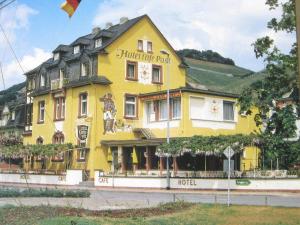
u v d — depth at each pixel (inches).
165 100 1873.8
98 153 1878.7
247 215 722.8
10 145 2314.2
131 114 1989.4
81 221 629.6
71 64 2073.1
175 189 1503.4
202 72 3681.1
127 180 1617.9
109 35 2006.6
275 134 716.7
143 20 2068.2
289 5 702.5
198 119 1780.3
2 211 737.6
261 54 722.8
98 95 1905.8
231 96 1879.9
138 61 2034.9
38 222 622.2
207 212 767.1
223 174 1466.5
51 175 1891.0
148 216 730.8
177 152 1471.5
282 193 1307.8
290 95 694.5
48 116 2145.7
